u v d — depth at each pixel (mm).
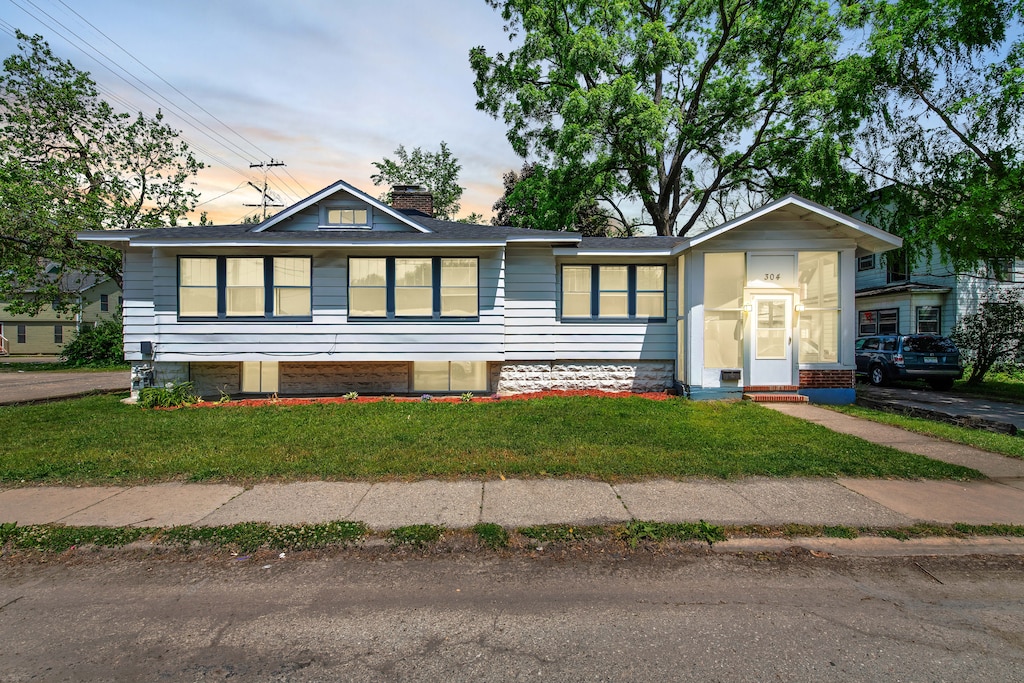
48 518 4805
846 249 11203
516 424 8617
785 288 11281
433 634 3137
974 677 2697
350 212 12180
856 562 4078
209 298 11469
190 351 11414
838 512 4902
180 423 8805
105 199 26781
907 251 16203
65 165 25438
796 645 2994
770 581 3799
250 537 4398
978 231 12680
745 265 11297
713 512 4902
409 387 12430
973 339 15977
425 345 11711
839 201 18562
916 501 5195
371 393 12359
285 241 10969
